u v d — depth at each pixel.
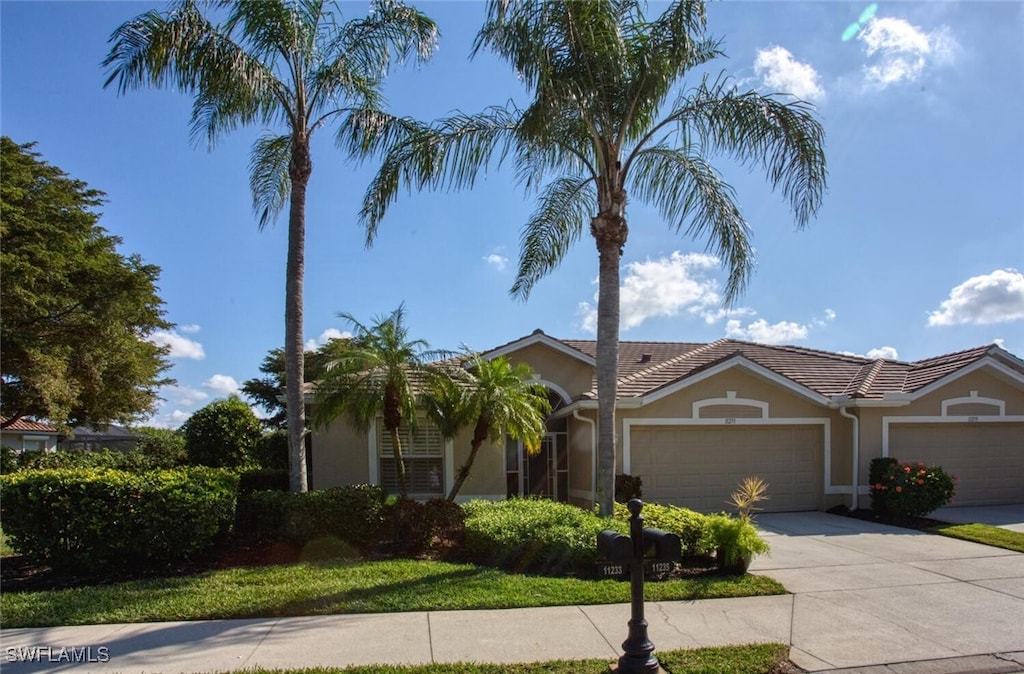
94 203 26.98
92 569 8.33
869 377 15.68
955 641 5.89
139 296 25.69
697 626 6.21
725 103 9.78
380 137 11.35
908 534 11.55
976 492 15.27
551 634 5.91
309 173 11.23
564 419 16.30
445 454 14.14
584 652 5.48
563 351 15.23
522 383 12.09
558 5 9.29
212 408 19.34
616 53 9.30
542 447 16.17
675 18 9.61
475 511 10.26
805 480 14.86
